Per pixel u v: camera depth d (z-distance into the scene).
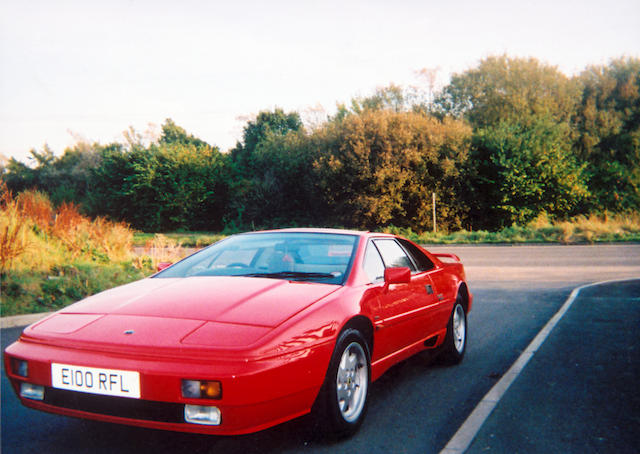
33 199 12.82
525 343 6.07
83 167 56.78
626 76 42.75
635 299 8.98
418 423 3.55
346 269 3.72
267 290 3.32
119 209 47.03
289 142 43.97
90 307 3.24
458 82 45.03
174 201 45.53
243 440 3.23
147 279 3.90
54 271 9.30
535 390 4.24
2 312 7.09
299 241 4.12
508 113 41.47
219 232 43.75
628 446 3.11
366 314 3.45
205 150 47.78
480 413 3.70
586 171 38.31
